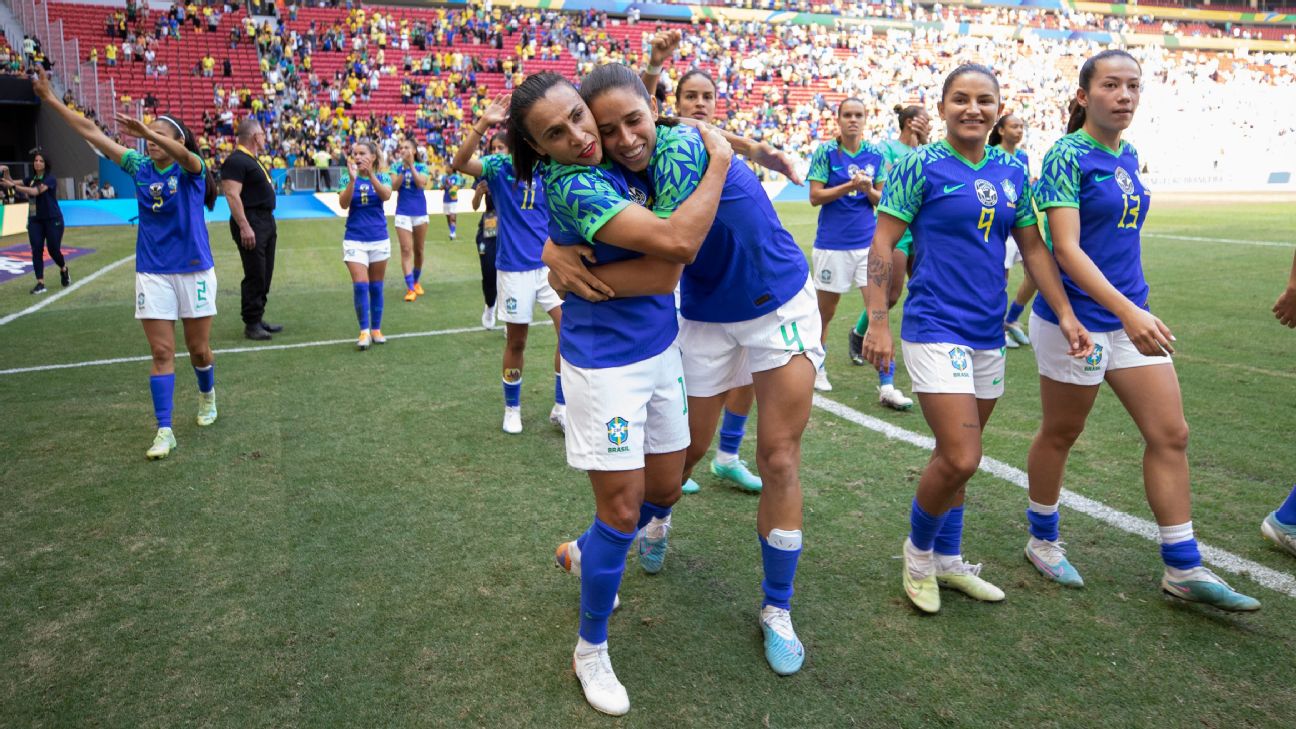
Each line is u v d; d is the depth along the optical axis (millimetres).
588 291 2324
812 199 5684
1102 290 2734
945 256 2818
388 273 12195
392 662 2697
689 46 34750
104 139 4555
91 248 15242
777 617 2707
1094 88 2871
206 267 4766
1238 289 8945
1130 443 4508
